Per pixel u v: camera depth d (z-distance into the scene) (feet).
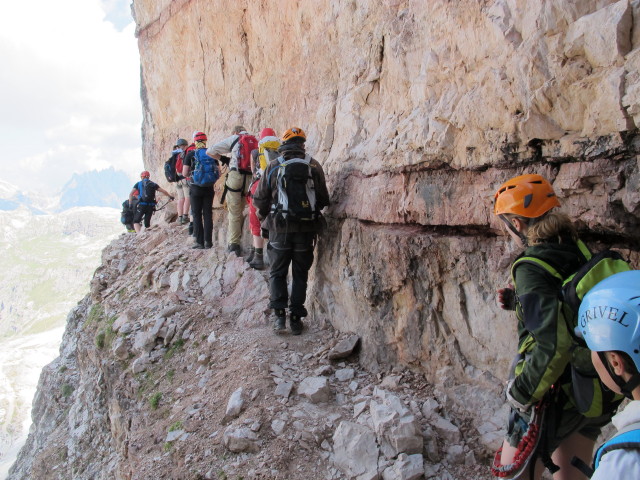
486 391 11.24
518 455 6.53
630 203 8.08
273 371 13.87
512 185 7.32
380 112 14.90
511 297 7.64
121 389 18.35
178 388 15.71
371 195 14.10
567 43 8.61
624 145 7.99
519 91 9.40
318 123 18.52
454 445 10.69
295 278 15.78
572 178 8.88
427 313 12.49
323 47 18.67
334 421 11.69
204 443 12.16
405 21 13.30
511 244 10.66
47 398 39.47
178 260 23.36
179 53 33.32
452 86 11.48
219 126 28.25
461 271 11.62
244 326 17.35
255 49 24.44
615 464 3.51
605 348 3.94
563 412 6.57
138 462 12.94
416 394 12.14
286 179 14.92
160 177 40.65
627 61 7.82
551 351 6.04
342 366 14.02
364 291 14.06
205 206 23.95
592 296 4.19
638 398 3.83
